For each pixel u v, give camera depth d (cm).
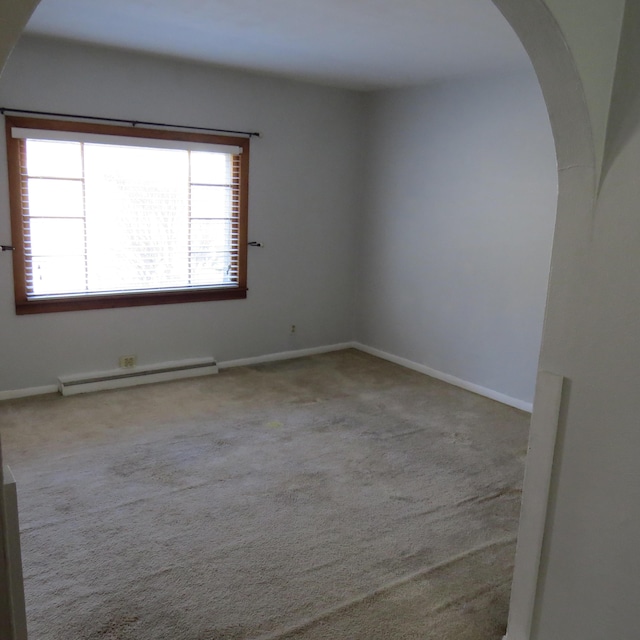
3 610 116
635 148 146
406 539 260
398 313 518
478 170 433
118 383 437
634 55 145
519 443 365
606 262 154
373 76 443
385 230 520
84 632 200
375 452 346
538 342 409
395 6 276
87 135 398
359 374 493
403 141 491
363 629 206
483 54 362
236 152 461
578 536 168
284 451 343
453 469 328
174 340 466
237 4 283
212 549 248
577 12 140
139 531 259
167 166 438
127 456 329
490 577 237
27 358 409
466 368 463
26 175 388
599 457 160
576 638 172
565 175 161
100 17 314
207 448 343
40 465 314
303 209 509
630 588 156
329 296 544
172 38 353
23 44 367
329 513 279
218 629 203
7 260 389
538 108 388
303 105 488
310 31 325
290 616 211
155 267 448
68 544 248
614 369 155
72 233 410
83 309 421
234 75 448
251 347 509
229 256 482
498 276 429
